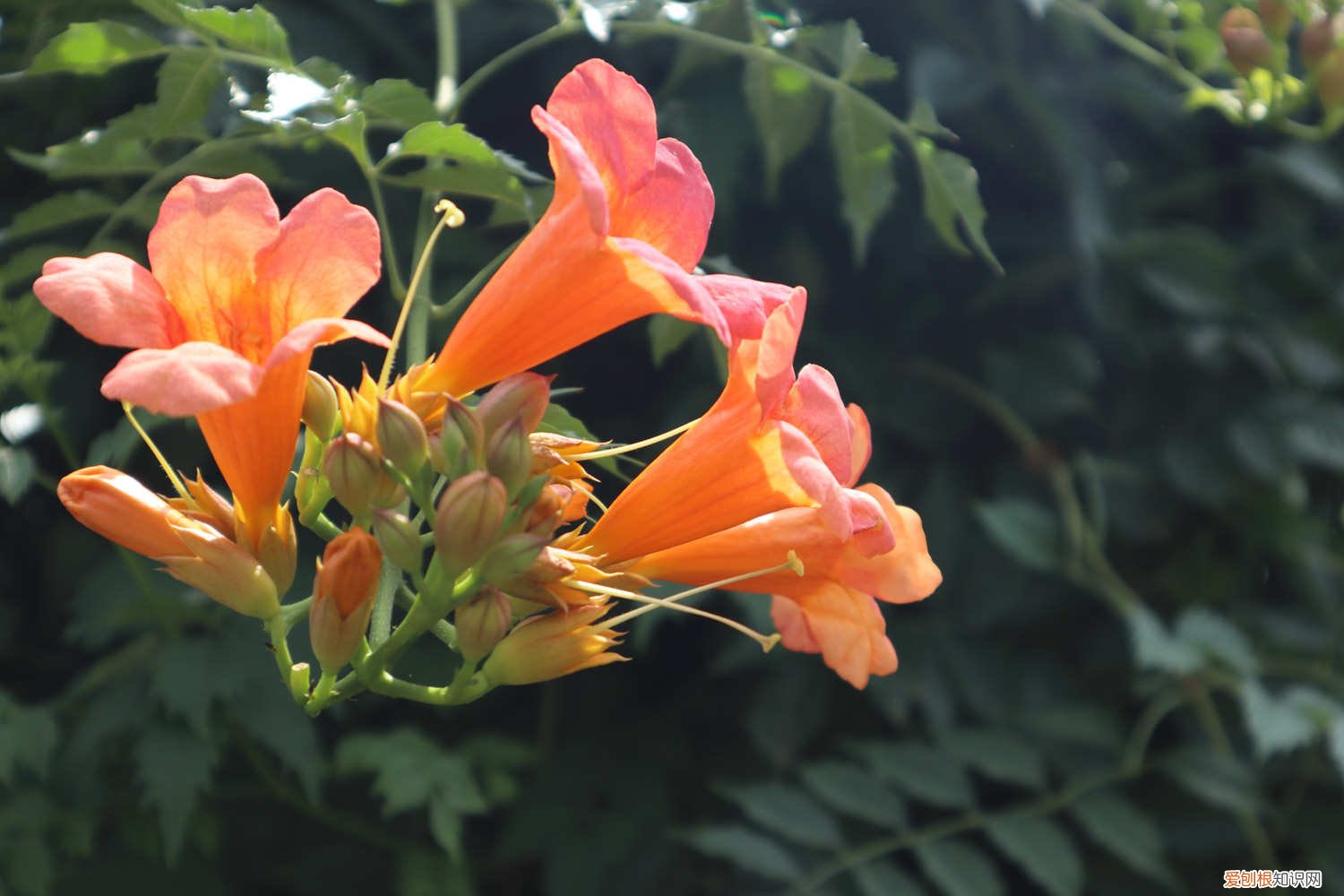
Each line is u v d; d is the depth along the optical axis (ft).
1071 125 12.77
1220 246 13.70
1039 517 13.09
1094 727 13.02
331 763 12.72
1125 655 13.78
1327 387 14.82
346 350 11.05
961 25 12.34
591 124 5.53
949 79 11.80
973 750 12.62
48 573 12.15
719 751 13.58
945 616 13.33
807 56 10.36
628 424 12.35
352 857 13.29
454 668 11.26
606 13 9.51
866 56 9.14
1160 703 13.32
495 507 5.38
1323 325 14.23
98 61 7.57
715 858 13.41
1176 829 13.52
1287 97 12.64
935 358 13.62
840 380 12.91
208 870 12.31
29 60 10.45
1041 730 12.96
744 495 5.99
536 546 5.55
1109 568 13.67
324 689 5.64
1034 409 13.20
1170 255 13.67
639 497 6.06
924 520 13.24
